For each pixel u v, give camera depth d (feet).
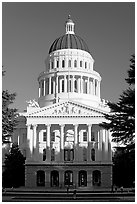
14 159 380.58
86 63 516.32
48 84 493.77
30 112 393.50
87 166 384.27
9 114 239.09
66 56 508.12
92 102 479.41
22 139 436.35
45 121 392.68
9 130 244.63
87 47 534.37
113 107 220.23
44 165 385.50
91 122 387.96
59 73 485.15
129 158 219.82
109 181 379.14
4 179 374.22
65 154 402.93
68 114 390.83
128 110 216.13
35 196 228.02
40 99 493.36
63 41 524.93
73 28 553.64
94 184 384.88
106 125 225.76
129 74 212.64
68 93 474.49
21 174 387.96
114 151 409.08
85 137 407.03
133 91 210.79
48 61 524.11
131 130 216.33
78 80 484.74
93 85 495.00
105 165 382.83
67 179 387.96
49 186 379.35
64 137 405.59
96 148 397.80
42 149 404.16
